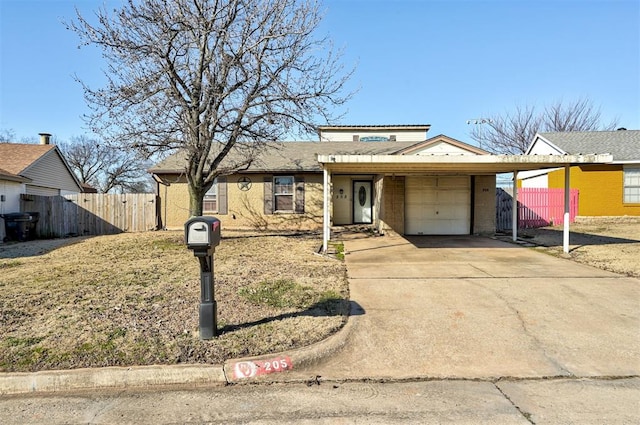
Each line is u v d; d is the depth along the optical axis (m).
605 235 12.38
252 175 15.62
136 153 10.04
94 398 3.08
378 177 14.34
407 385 3.26
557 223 16.27
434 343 4.03
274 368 3.47
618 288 5.86
